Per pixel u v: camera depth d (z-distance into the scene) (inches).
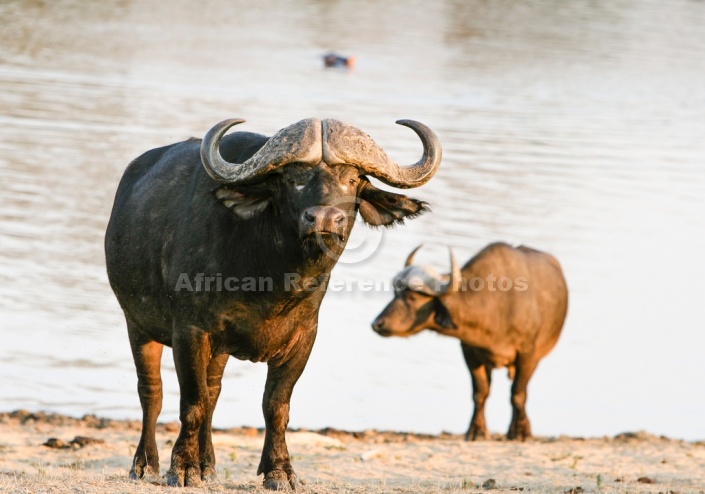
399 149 4069.9
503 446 1865.2
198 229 1128.8
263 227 1093.1
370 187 1109.1
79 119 4352.9
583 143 4635.8
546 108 5561.0
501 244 2191.2
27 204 3117.6
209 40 7406.5
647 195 3777.1
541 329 2178.9
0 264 2635.3
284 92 5526.6
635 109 5738.2
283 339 1143.6
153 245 1186.0
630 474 1601.9
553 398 2362.2
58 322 2352.4
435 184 3661.4
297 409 2127.2
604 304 2805.1
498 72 6761.8
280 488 1149.7
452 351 2541.8
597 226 3348.9
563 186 3809.1
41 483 1103.6
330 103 5241.1
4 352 2180.1
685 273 3014.3
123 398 2038.6
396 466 1605.6
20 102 4626.0
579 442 1959.9
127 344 2290.8
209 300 1117.1
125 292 1236.5
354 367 2372.0
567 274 2950.3
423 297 2116.1
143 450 1266.0
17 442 1632.6
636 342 2608.3
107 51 6481.3
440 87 6023.6
